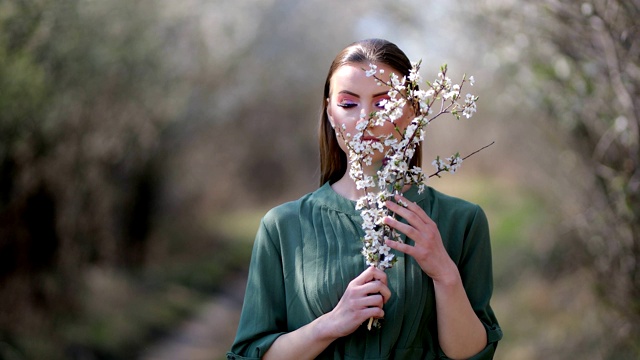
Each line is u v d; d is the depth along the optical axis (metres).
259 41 12.60
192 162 14.06
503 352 7.27
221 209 18.06
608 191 5.23
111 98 8.92
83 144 8.73
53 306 8.16
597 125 5.32
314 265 2.28
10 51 6.74
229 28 11.07
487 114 11.44
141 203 11.55
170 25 9.68
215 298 11.40
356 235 2.28
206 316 10.23
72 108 8.28
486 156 15.66
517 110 7.23
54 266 8.38
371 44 2.31
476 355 2.24
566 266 7.56
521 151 9.58
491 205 13.88
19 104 6.91
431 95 2.16
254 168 20.94
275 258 2.38
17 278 7.88
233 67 11.81
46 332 7.60
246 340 2.34
